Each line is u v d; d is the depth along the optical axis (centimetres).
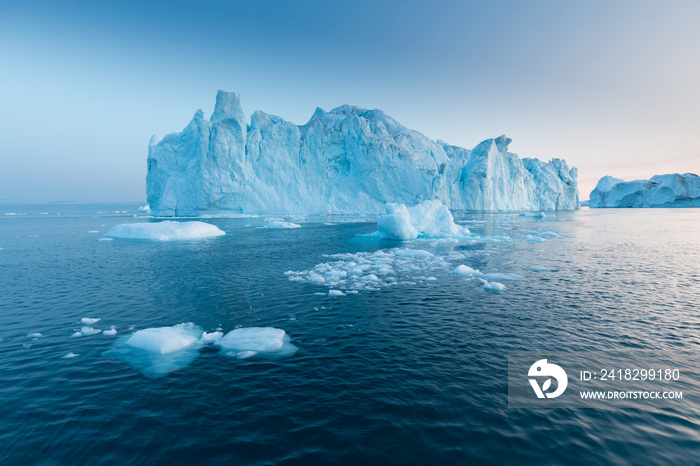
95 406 557
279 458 441
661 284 1324
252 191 5731
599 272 1548
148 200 5994
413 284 1350
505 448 456
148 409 548
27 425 511
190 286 1333
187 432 493
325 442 469
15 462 439
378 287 1305
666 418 517
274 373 661
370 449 455
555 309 1027
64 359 731
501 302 1104
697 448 456
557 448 457
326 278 1454
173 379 643
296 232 3447
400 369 670
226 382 630
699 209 8606
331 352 750
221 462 435
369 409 542
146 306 1092
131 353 756
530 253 2117
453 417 521
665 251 2144
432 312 1010
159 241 2769
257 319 967
